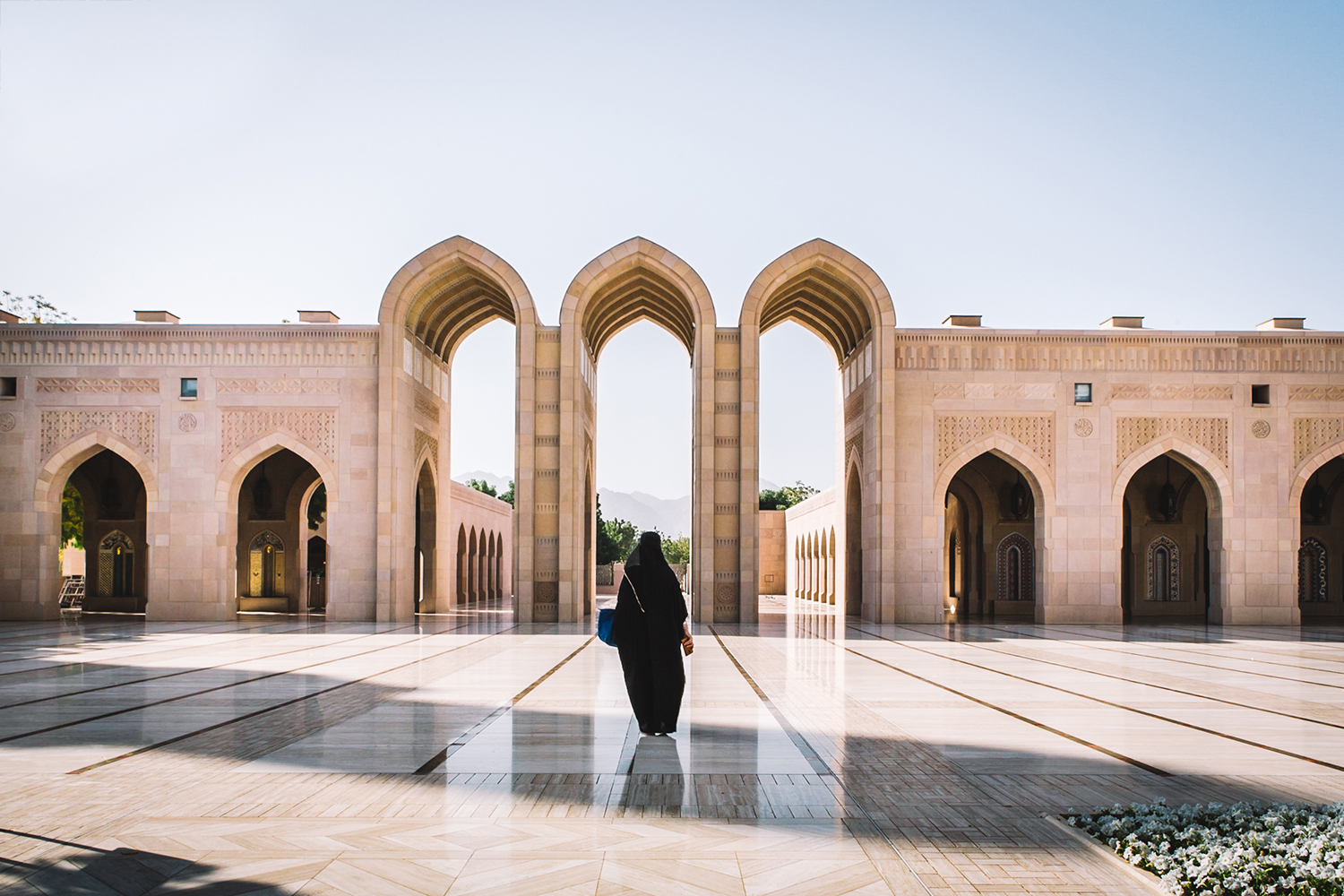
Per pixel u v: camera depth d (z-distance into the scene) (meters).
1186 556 24.86
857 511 24.36
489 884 4.00
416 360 22.27
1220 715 8.30
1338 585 24.83
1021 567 25.39
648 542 7.56
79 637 16.52
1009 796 5.47
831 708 8.63
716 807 5.18
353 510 20.78
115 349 21.05
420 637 16.61
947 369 21.20
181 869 4.17
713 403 21.02
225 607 20.70
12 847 4.47
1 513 20.88
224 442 20.92
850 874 4.14
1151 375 21.23
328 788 5.58
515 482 20.73
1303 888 3.78
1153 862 4.13
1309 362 21.33
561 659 12.70
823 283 22.53
